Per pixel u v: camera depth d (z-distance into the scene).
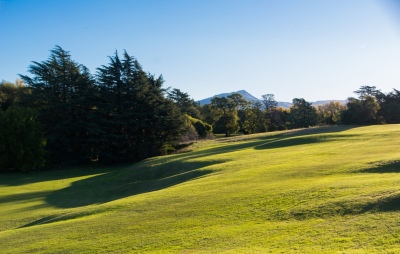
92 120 47.34
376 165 14.20
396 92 67.25
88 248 9.24
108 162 48.53
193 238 8.73
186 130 51.44
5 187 30.36
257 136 49.03
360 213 8.42
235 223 9.51
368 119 54.53
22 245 10.65
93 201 22.25
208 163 26.22
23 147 42.03
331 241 7.02
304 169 15.86
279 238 7.74
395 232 6.87
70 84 47.62
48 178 36.59
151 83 51.12
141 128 48.97
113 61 48.75
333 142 27.75
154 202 13.93
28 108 44.06
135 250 8.52
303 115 83.25
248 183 14.81
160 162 31.92
